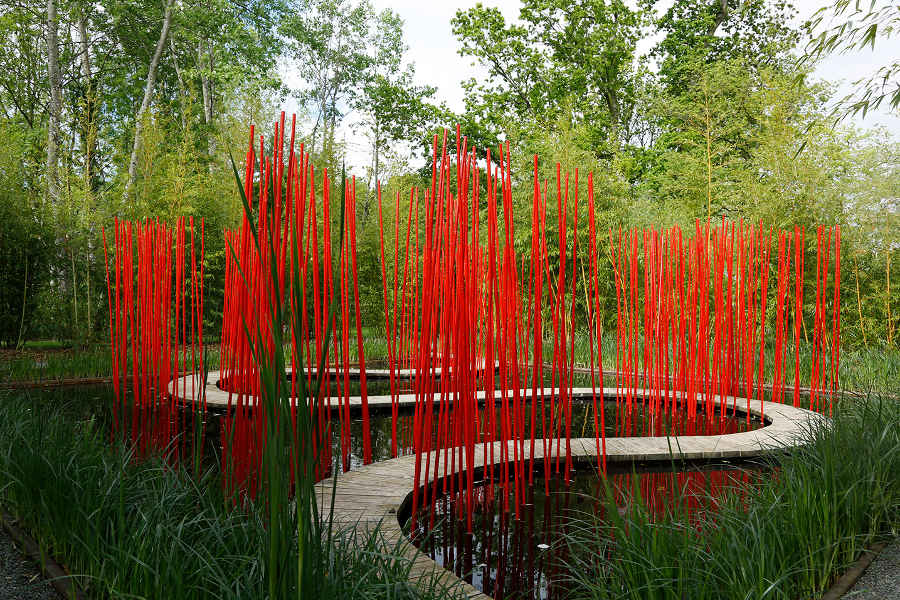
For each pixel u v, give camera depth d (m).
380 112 17.06
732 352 5.29
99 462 2.26
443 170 2.19
